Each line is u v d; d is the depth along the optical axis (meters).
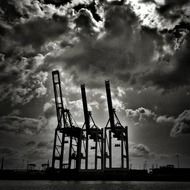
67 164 97.50
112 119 101.06
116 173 99.06
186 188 62.72
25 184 74.38
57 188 60.59
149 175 100.56
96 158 103.62
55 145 99.69
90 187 64.56
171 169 102.19
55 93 103.62
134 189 58.62
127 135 103.38
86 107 102.94
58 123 101.75
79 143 96.81
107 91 100.81
